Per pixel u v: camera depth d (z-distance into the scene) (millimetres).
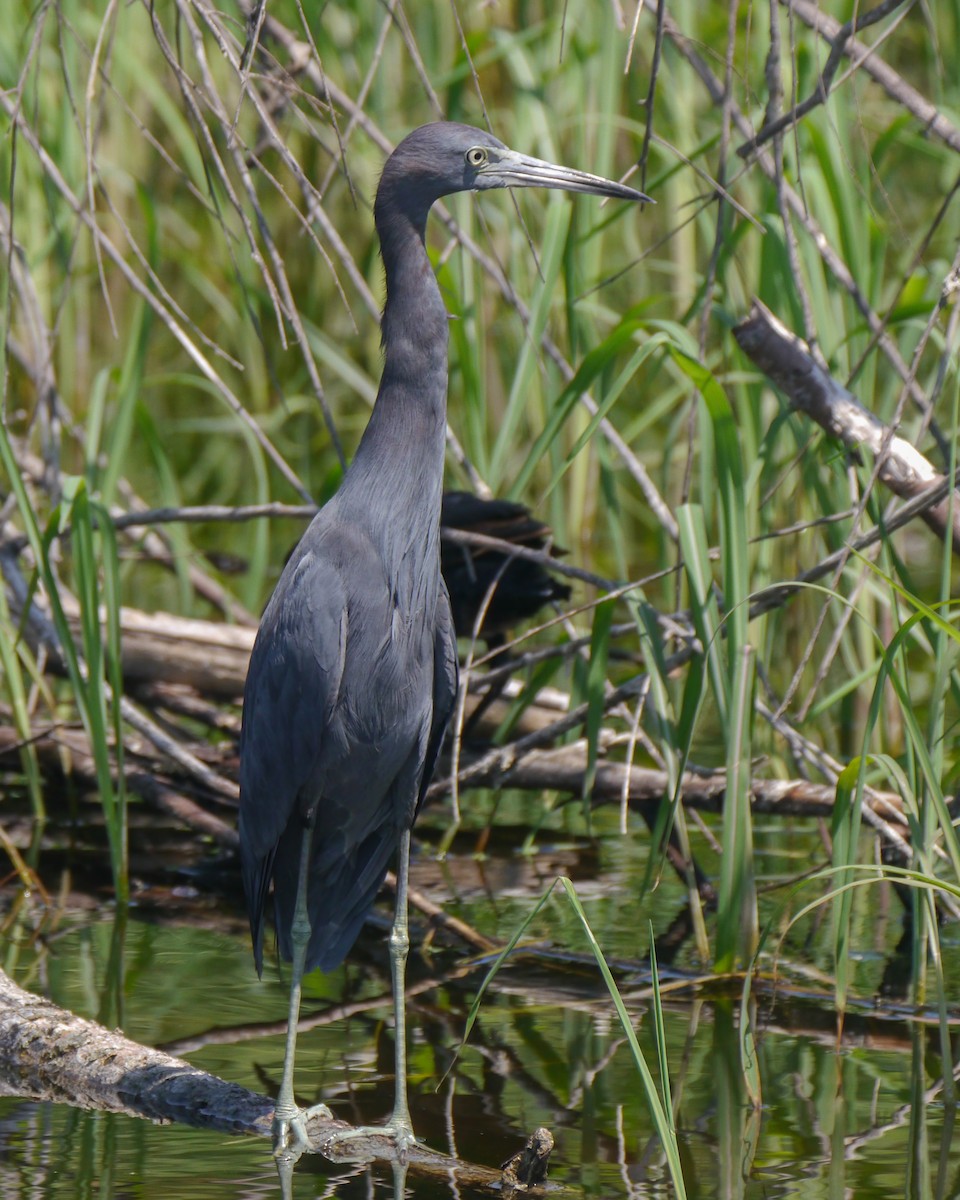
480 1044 7570
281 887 7902
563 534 12172
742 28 12125
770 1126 6555
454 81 11609
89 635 9297
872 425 8680
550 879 10297
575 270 11414
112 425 11898
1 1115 6746
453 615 11391
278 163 14656
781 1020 7859
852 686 9555
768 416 12188
